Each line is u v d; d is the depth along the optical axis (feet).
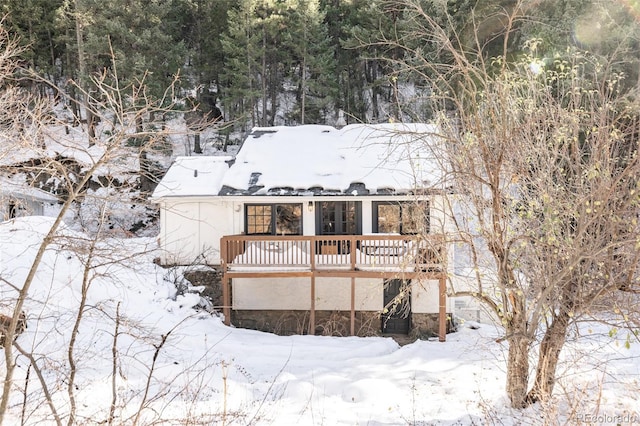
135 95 19.66
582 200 22.03
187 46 93.30
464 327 49.96
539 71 24.72
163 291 48.21
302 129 61.72
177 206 53.21
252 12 87.76
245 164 54.08
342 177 50.39
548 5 47.01
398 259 43.80
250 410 26.91
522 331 25.23
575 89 24.75
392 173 48.49
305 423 25.52
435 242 28.37
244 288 50.85
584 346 34.22
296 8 87.40
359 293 49.98
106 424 17.62
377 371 36.27
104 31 76.43
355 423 25.77
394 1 29.45
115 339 16.46
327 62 87.15
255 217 51.67
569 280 24.03
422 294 49.08
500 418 25.25
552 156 26.11
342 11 97.04
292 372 36.06
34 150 17.06
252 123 96.07
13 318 14.29
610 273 22.76
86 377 28.19
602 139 23.68
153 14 79.87
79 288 41.63
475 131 24.93
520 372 26.78
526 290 26.21
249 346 41.65
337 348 41.86
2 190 21.81
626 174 22.53
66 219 63.52
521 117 28.73
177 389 29.37
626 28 39.42
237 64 87.66
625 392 26.12
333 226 50.52
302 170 51.83
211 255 53.47
